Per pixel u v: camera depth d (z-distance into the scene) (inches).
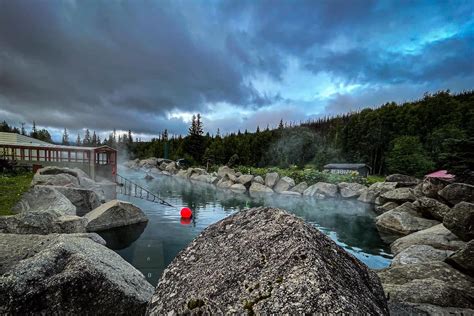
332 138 2711.6
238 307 67.9
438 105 2325.3
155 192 1064.2
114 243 416.8
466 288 210.2
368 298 74.9
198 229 507.5
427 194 565.3
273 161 2426.2
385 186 836.6
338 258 83.9
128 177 1742.1
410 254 304.7
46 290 137.8
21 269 142.3
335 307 58.7
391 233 491.8
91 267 150.3
